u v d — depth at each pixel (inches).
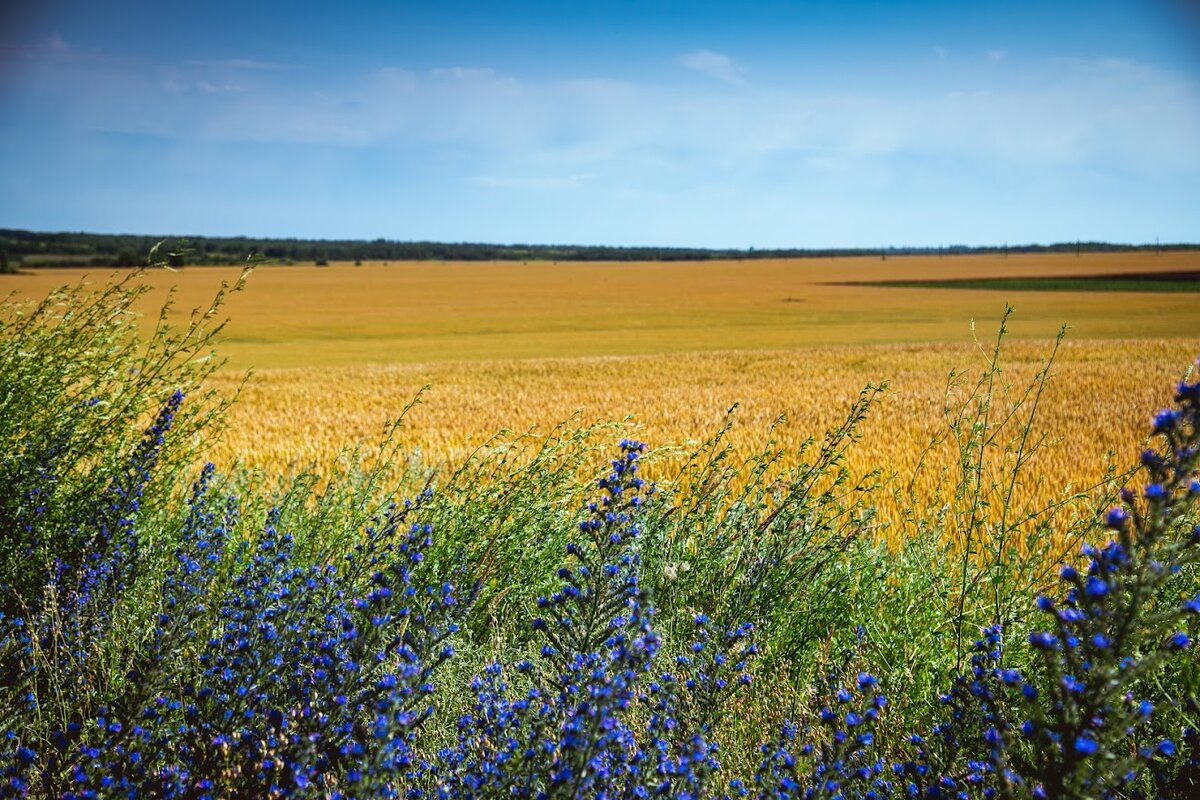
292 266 7209.6
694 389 892.0
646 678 131.8
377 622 108.7
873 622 170.9
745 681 122.9
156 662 110.6
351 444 481.4
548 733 104.7
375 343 1825.8
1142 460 76.9
